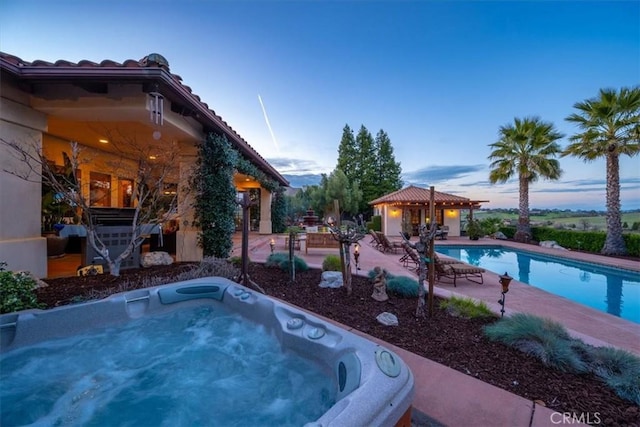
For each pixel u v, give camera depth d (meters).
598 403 2.08
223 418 2.47
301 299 4.44
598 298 6.26
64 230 5.26
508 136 14.88
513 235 16.47
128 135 7.05
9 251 4.59
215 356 3.41
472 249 13.84
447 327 3.41
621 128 10.74
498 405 2.05
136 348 3.61
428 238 3.70
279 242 12.39
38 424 2.46
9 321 3.03
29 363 3.05
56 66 4.48
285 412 2.52
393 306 4.15
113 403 2.67
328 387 2.45
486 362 2.62
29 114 4.94
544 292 5.73
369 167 31.80
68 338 3.32
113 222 6.16
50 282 4.70
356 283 5.37
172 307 4.16
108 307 3.66
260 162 11.16
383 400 1.64
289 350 2.96
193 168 7.03
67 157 6.26
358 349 2.30
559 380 2.36
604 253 11.16
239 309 4.03
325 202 26.45
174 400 2.69
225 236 7.21
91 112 5.12
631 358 2.49
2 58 4.22
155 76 4.43
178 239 7.07
